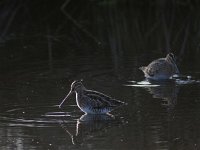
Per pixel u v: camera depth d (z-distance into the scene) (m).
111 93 15.94
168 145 12.15
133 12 29.38
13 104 15.12
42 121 13.85
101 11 29.83
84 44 22.58
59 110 14.64
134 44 22.33
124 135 12.83
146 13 28.94
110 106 14.47
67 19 27.94
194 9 29.36
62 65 19.28
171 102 15.04
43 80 17.48
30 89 16.53
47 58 20.38
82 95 14.40
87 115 14.31
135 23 26.55
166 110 14.42
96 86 16.67
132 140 12.51
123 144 12.28
